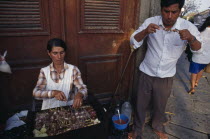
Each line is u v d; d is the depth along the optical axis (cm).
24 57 200
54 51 159
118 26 230
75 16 204
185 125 257
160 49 180
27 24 187
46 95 161
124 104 258
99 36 226
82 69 235
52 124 140
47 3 187
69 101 184
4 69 169
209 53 324
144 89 206
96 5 209
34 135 126
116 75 259
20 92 215
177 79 455
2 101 208
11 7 176
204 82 439
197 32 171
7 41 187
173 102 325
